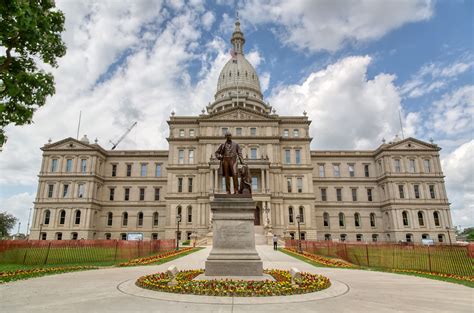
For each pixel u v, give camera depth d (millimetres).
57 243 35188
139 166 84812
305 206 73625
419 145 81812
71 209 76188
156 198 82625
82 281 15180
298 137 77875
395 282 15922
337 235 81688
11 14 14961
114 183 83500
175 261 27109
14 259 28047
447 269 22938
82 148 79562
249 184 15789
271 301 10633
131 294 11789
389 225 79375
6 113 17766
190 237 65438
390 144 81750
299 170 75812
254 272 14234
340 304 10523
